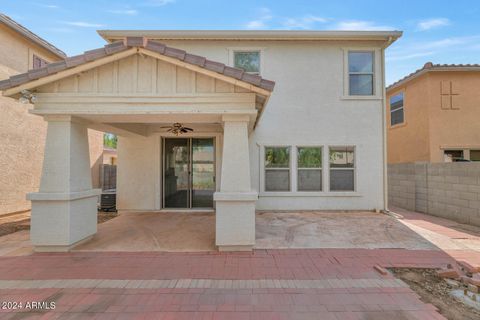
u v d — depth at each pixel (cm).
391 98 1452
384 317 300
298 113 930
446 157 1187
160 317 298
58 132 509
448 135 1175
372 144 929
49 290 359
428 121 1180
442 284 380
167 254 496
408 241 580
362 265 448
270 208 924
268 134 928
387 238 603
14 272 415
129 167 931
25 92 486
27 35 934
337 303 329
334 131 930
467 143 1171
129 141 934
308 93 930
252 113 501
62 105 501
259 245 551
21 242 568
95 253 500
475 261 463
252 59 934
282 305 324
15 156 912
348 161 941
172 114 510
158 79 505
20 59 945
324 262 461
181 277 399
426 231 662
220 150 930
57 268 430
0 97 852
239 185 511
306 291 358
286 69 930
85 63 476
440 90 1177
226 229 508
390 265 447
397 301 334
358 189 925
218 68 473
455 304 328
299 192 925
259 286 372
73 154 520
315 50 930
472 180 724
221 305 323
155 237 606
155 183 930
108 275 405
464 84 1180
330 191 930
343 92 929
